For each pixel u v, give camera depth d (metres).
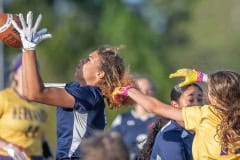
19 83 14.70
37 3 80.19
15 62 14.74
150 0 87.62
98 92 14.10
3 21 13.86
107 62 14.16
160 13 87.44
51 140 31.33
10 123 14.48
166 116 14.03
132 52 76.88
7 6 79.44
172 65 82.00
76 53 78.69
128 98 14.23
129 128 22.00
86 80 14.27
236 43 82.88
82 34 80.06
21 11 79.44
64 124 13.94
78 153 13.88
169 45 84.44
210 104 14.11
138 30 79.56
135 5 87.00
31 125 14.59
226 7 84.50
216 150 13.78
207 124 13.89
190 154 14.96
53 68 76.56
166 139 15.02
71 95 13.76
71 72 77.38
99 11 83.19
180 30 85.50
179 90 15.65
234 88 13.82
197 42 83.62
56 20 81.25
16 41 13.90
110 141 10.41
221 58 82.00
